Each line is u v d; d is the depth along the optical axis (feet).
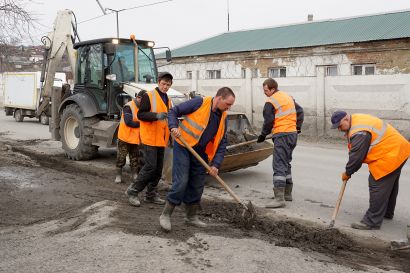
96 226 15.05
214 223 16.89
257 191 23.31
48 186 21.68
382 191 17.03
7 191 20.52
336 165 30.60
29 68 64.80
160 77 18.51
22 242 13.98
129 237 13.92
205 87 58.39
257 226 16.74
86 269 11.84
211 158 15.80
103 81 29.53
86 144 30.30
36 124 61.41
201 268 12.10
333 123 17.58
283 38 71.77
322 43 61.93
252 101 52.90
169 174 23.11
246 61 71.97
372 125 16.97
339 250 14.96
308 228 17.01
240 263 12.53
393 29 58.95
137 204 18.61
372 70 58.75
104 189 22.11
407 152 17.12
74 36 38.22
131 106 22.66
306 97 47.78
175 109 15.15
